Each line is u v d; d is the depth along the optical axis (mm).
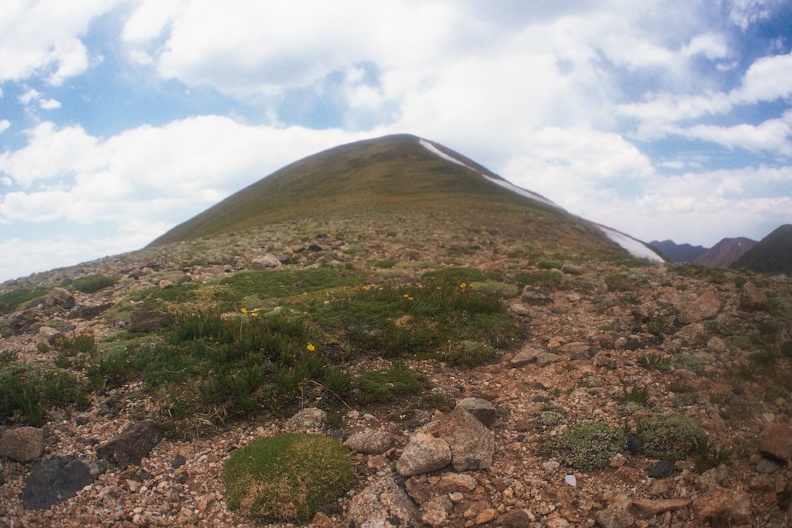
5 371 8656
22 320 13102
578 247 31375
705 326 10352
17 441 7016
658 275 15469
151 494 6562
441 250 23375
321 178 79188
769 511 5453
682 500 5785
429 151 94438
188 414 7914
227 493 6469
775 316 10453
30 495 6438
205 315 11062
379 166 80750
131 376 8852
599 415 7691
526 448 7215
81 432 7562
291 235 29281
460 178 71250
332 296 12859
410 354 10258
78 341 10109
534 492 6340
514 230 36125
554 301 13617
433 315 11477
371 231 29906
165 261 20734
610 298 13094
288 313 11445
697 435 6750
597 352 9984
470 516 6051
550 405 8164
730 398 7594
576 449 6922
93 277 17562
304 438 7230
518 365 9773
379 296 12398
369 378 9133
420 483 6543
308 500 6203
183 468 7000
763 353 8766
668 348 9703
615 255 23156
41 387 8258
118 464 7039
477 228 34188
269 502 6160
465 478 6582
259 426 7941
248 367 8836
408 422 7941
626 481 6352
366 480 6715
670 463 6492
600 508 5969
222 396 8211
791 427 6277
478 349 10219
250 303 12758
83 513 6230
